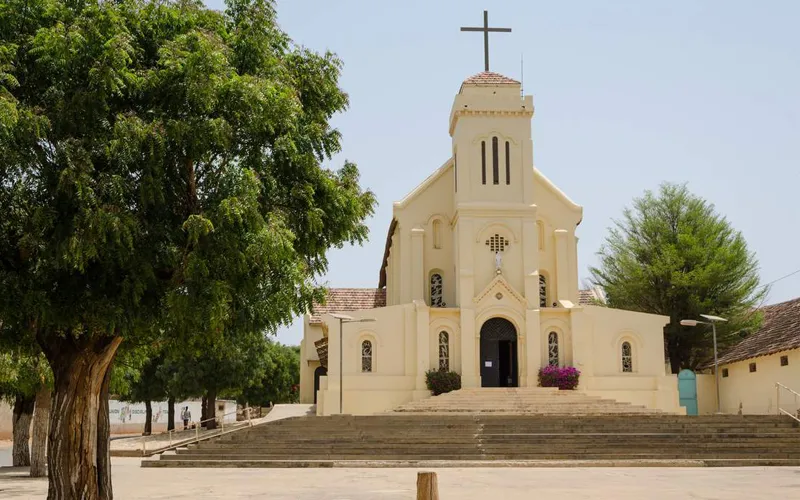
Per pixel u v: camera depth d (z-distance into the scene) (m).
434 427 29.27
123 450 35.97
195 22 13.64
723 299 45.03
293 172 14.24
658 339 40.19
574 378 38.50
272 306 14.39
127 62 12.59
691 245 45.81
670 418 30.27
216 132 12.42
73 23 12.29
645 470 23.98
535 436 27.83
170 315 12.98
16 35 12.54
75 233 11.48
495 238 40.69
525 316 39.59
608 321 40.09
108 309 12.51
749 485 19.59
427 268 42.06
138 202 12.59
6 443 56.94
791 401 35.75
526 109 41.41
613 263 48.84
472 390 37.50
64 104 12.17
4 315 12.61
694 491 18.23
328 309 49.69
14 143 11.55
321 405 38.44
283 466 25.88
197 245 12.56
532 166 41.12
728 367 42.59
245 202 12.48
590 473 22.95
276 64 14.12
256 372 51.19
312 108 15.27
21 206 12.24
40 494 19.11
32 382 23.78
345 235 15.09
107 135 12.26
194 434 43.66
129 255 12.18
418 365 38.94
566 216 42.41
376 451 27.14
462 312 39.41
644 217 48.19
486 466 25.28
